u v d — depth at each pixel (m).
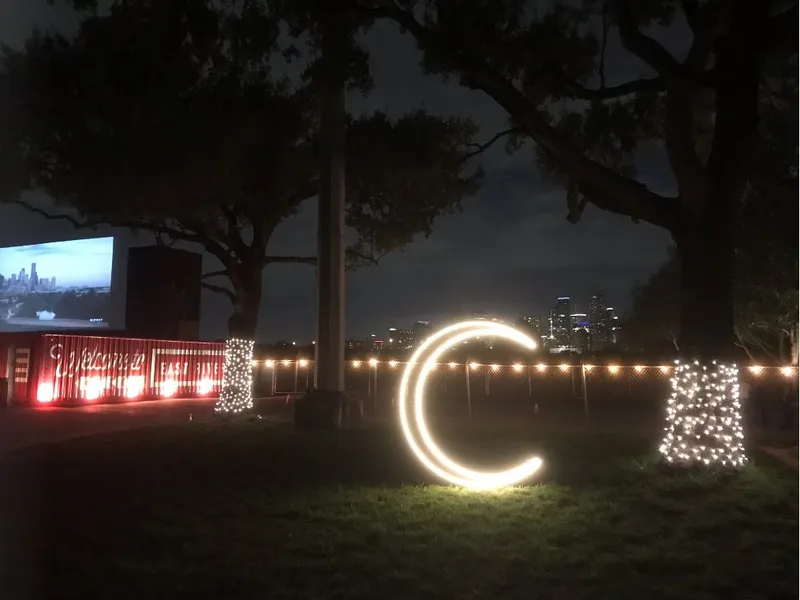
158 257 29.31
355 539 7.06
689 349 10.64
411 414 21.47
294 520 7.81
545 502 8.71
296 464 11.36
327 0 12.45
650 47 10.82
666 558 6.52
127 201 14.94
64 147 14.37
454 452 13.07
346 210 19.11
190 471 10.62
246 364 18.14
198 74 14.86
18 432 15.51
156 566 6.22
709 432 10.31
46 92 13.94
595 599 5.55
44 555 6.50
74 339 23.09
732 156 10.53
